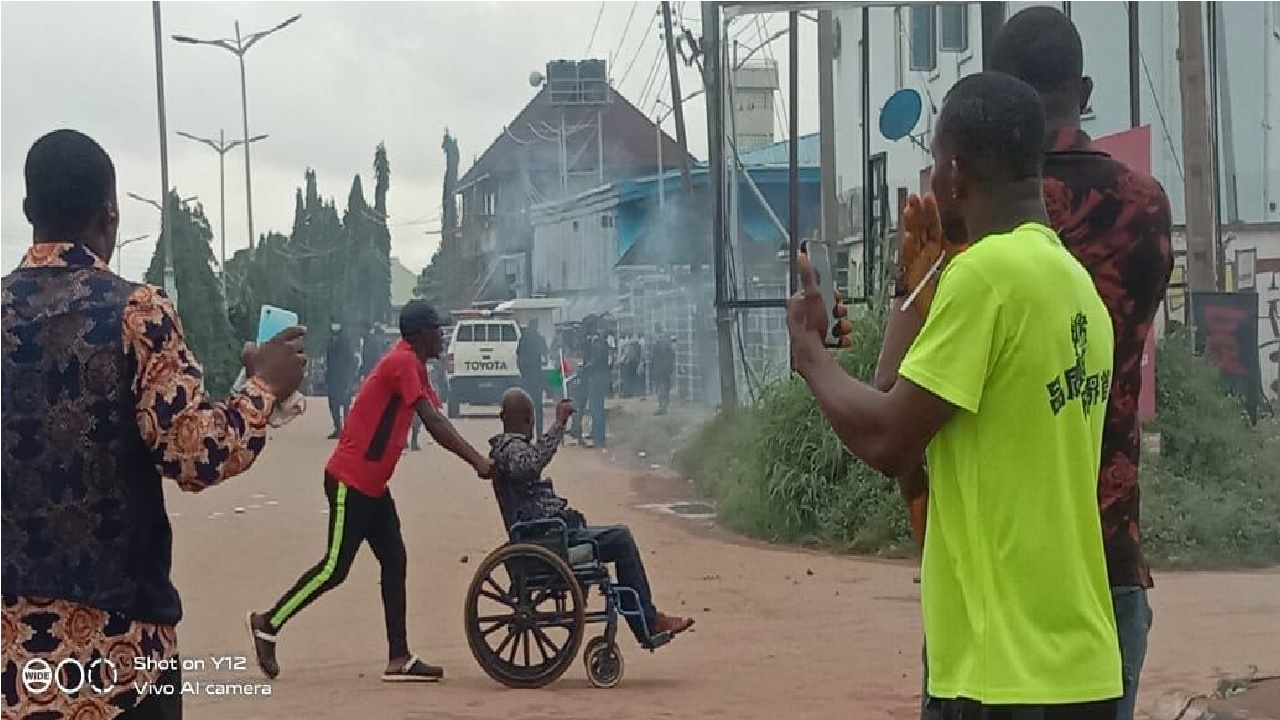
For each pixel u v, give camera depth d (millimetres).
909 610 10055
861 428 3359
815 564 12211
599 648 7945
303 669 8422
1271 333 21391
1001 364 3291
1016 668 3248
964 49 23625
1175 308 17797
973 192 3529
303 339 4004
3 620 3811
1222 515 12078
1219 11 23688
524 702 7539
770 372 15812
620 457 22344
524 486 8180
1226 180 24031
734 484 15078
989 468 3297
